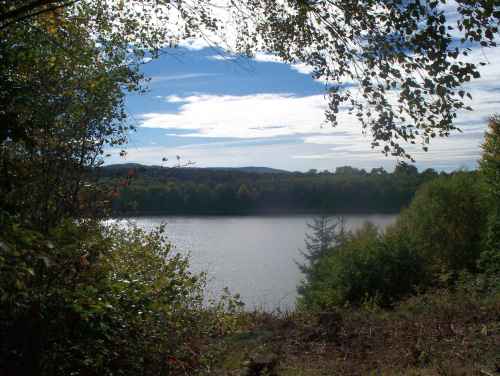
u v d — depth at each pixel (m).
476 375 6.64
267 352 8.73
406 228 24.17
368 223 21.05
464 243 22.70
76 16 7.57
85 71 7.08
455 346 8.15
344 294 15.81
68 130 6.61
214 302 8.35
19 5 5.39
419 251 16.92
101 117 7.04
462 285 13.48
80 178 6.71
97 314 4.78
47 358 4.46
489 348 7.80
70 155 6.50
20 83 5.84
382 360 8.17
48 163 6.18
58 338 4.57
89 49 7.15
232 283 42.09
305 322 11.03
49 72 6.29
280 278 46.62
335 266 16.92
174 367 5.93
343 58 5.66
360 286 15.71
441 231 23.50
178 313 6.61
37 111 5.98
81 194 6.75
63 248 4.63
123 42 7.94
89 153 6.93
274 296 38.50
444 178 24.77
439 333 8.95
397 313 11.28
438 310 10.45
